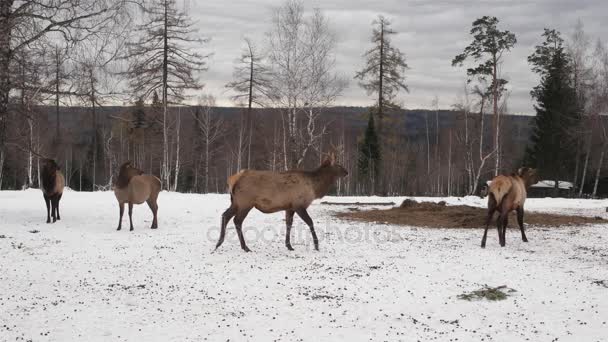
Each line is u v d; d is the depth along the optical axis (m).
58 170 14.45
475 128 43.62
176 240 12.02
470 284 8.45
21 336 5.82
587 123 39.22
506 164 48.53
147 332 6.05
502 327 6.55
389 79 38.31
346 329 6.34
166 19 30.58
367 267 9.55
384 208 19.31
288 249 11.07
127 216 15.92
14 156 38.03
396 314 6.96
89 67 14.59
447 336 6.20
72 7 14.09
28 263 9.42
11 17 13.71
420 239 12.66
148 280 8.44
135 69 29.94
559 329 6.48
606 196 38.03
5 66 13.91
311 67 28.17
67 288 7.84
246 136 48.78
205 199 21.25
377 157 39.78
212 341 5.83
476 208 18.50
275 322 6.52
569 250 11.52
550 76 42.16
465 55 34.00
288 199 10.77
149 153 49.72
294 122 28.66
